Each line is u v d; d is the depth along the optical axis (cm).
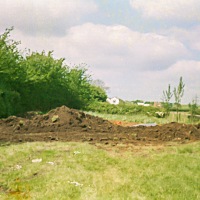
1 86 2369
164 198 716
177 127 1603
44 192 724
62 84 3609
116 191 742
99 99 4944
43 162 947
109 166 923
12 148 1112
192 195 737
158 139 1438
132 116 3158
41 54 3388
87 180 802
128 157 1021
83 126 1664
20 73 2755
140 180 812
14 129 1547
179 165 930
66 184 765
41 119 1692
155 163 948
